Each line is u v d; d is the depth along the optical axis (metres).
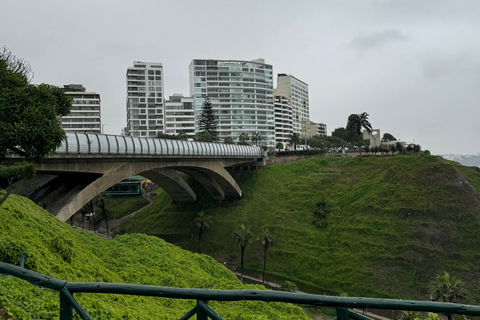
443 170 65.81
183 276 27.03
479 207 56.94
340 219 64.62
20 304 9.02
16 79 17.16
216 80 154.25
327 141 160.12
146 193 102.25
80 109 133.25
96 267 21.89
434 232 55.09
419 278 49.25
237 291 3.75
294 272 56.34
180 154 56.34
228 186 75.38
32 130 15.97
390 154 99.88
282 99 178.38
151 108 140.75
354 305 3.48
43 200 38.34
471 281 47.31
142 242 33.72
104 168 42.44
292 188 78.00
